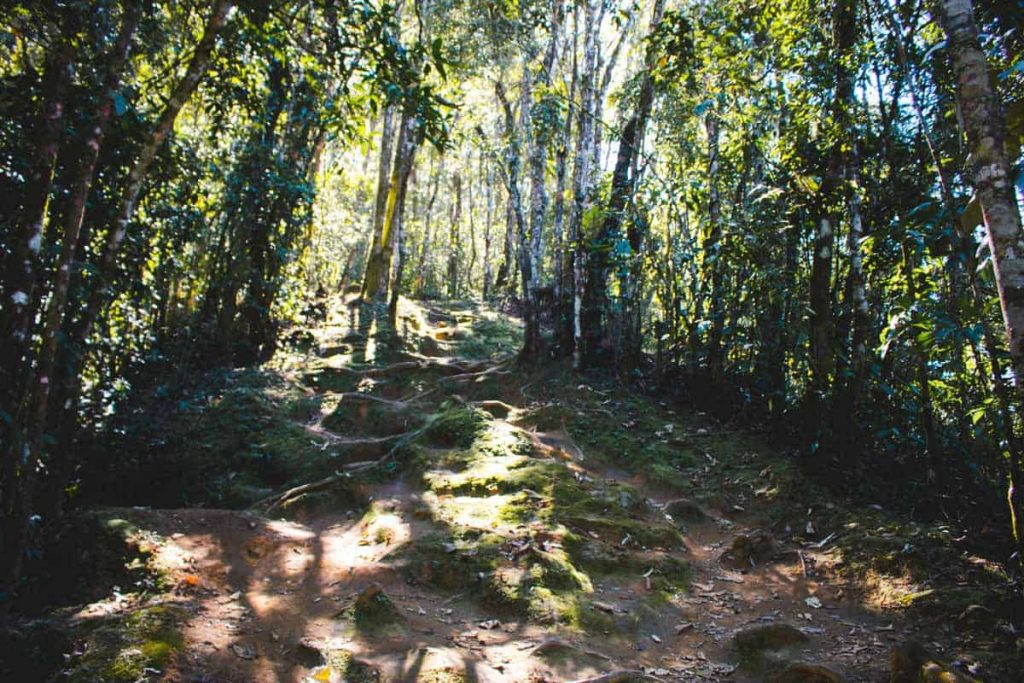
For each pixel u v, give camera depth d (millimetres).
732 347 8414
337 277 22234
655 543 5578
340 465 7461
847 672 3709
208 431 8070
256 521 5508
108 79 3949
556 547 5160
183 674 3328
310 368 10922
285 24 5031
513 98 13219
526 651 3896
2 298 3854
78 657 3365
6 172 4555
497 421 7898
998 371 4062
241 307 11312
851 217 6383
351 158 20156
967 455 5770
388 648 3748
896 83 6355
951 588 4477
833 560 5195
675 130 9461
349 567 4855
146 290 6703
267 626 3979
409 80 4566
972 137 3000
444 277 29891
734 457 7328
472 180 28547
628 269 9250
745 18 7184
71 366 5066
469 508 5883
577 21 9898
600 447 7836
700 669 3930
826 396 6648
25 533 3611
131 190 4758
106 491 6688
